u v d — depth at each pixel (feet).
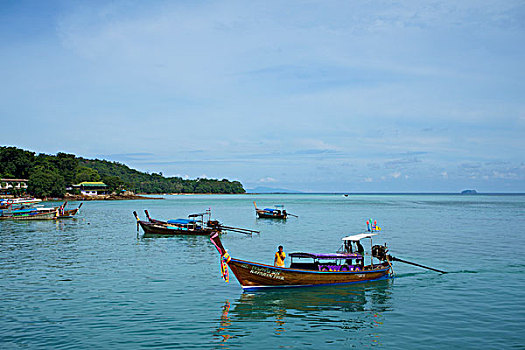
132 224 226.17
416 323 61.93
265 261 113.09
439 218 274.36
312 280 82.74
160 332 57.72
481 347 52.80
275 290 80.33
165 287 81.82
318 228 209.15
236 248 136.98
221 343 53.98
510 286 83.61
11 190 513.86
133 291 78.64
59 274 93.30
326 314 66.23
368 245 141.90
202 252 126.62
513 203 599.98
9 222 239.50
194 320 62.85
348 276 85.35
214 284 84.69
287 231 193.36
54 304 70.08
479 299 74.43
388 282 87.76
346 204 572.51
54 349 51.85
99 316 64.18
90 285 83.05
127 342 54.13
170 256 118.83
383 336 56.65
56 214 264.93
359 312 67.10
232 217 299.79
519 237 162.09
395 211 372.99
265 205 528.63
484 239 155.94
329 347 52.95
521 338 55.72
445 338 55.83
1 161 581.12
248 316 64.85
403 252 124.57
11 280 87.15
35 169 590.14
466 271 97.91
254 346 52.95
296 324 61.52
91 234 176.65
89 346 52.80
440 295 77.36
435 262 108.68
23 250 129.29
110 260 111.86
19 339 54.95
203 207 456.04
